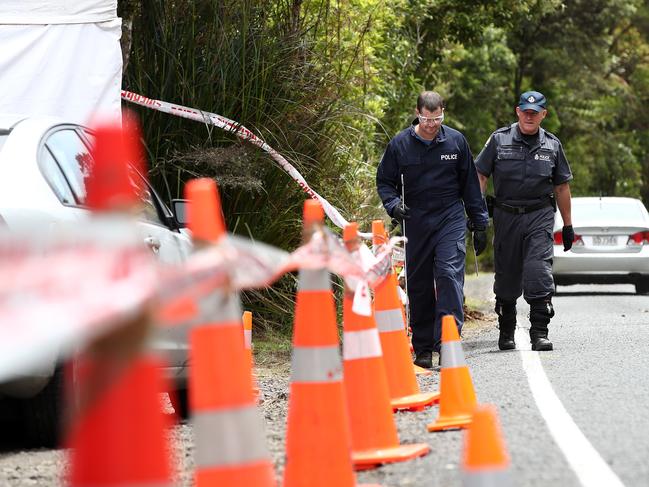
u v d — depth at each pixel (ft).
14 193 30.73
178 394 37.88
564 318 71.77
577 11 199.31
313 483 22.35
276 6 64.18
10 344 10.55
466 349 53.36
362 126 70.33
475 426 17.24
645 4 237.66
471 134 187.32
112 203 12.63
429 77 126.31
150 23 60.59
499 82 187.42
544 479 23.18
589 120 224.12
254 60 60.75
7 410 33.06
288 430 22.77
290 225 61.36
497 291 51.88
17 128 33.04
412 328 48.70
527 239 51.21
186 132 60.08
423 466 25.26
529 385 37.58
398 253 47.98
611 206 106.11
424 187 48.39
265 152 59.93
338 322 58.13
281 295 59.52
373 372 26.73
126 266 12.42
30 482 26.48
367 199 66.95
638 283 104.99
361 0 75.87
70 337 11.14
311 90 62.85
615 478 23.22
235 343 18.31
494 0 123.24
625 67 242.99
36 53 51.49
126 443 12.99
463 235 48.39
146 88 60.13
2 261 11.10
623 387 36.65
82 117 51.49
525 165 51.29
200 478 18.24
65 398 30.25
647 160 254.88
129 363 12.53
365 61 73.87
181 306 13.53
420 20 108.17
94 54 51.70
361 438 26.48
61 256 11.62
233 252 16.40
